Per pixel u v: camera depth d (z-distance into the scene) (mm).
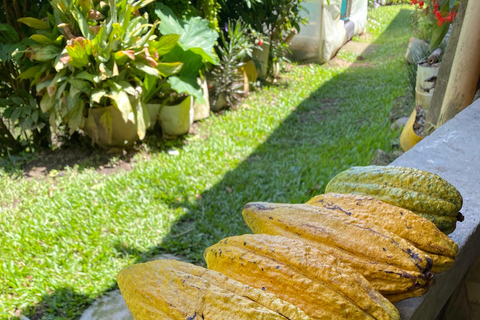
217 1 6168
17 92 4703
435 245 1092
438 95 3201
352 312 918
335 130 5582
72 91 4102
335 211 1165
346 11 11344
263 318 812
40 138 4914
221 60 6332
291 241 1018
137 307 948
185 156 4730
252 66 7043
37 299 2754
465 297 2025
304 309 931
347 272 987
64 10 4141
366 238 1068
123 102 4176
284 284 949
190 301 877
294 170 4469
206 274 944
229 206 3854
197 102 5332
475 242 1505
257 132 5469
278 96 6902
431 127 3301
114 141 4762
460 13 2883
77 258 3143
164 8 5117
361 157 4637
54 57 4133
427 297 1176
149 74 4352
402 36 11383
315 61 9227
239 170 4488
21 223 3484
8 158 4672
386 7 16391
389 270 1027
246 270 998
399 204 1234
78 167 4445
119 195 3926
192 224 3613
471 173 1755
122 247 3271
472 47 2564
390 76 7738
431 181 1243
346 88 7398
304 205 1198
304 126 5746
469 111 2352
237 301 845
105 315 2670
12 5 4539
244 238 1059
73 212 3645
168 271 964
